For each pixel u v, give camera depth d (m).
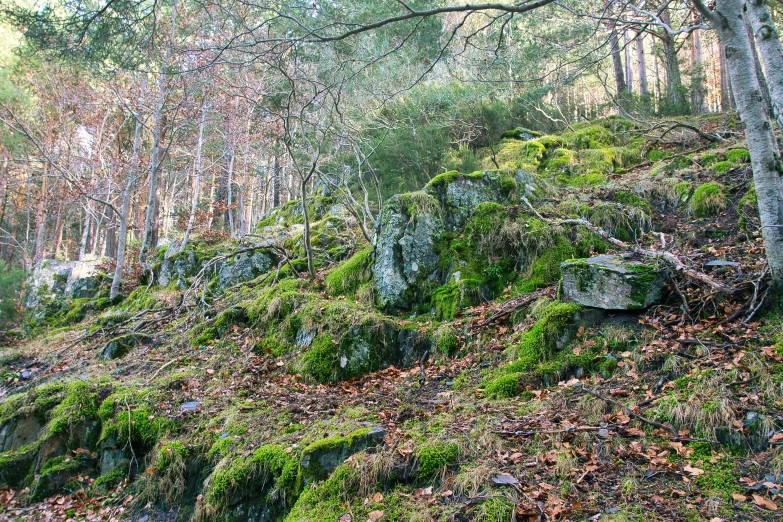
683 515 2.79
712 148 8.70
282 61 7.68
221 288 10.46
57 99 18.55
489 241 6.96
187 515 4.50
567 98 16.56
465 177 7.70
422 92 13.13
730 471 3.05
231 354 6.62
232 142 17.77
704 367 3.92
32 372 8.57
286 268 9.23
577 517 2.90
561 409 4.02
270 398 5.49
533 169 10.18
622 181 8.48
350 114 13.02
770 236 4.21
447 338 5.79
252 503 4.16
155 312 10.32
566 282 5.25
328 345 6.01
